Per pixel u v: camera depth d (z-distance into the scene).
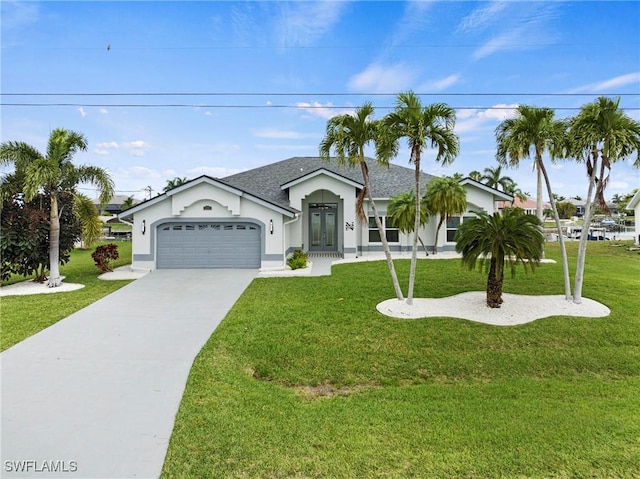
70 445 4.33
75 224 15.20
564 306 9.82
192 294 11.91
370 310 9.80
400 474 3.87
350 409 5.42
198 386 5.90
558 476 3.86
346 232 20.00
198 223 16.50
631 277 14.12
